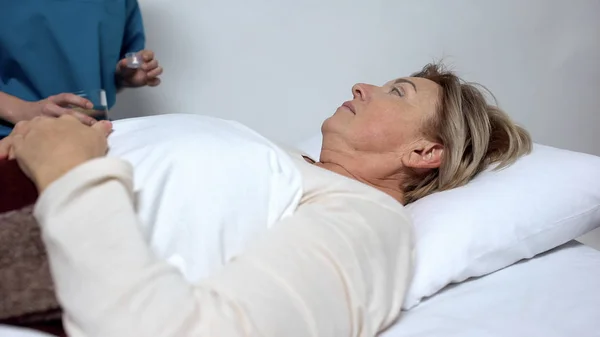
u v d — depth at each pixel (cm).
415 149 123
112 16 165
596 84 226
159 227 81
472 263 113
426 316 105
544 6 217
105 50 167
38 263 70
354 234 90
